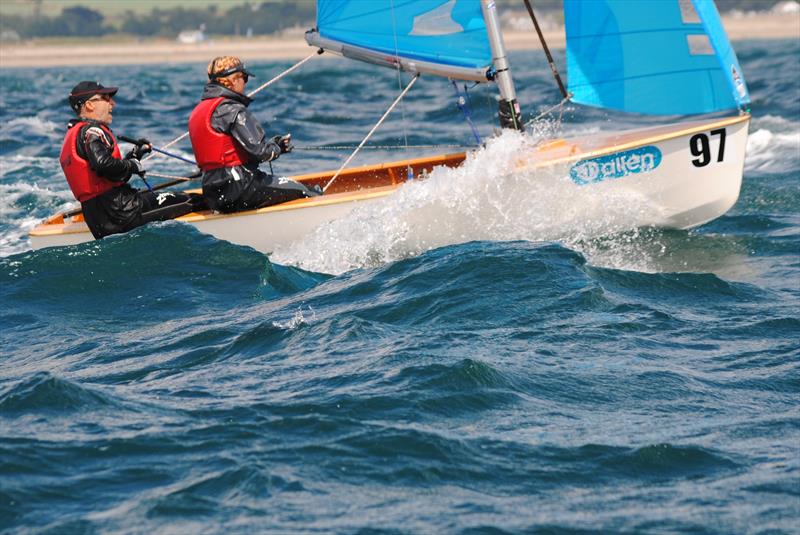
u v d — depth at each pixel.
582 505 12.88
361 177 31.59
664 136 27.23
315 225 27.06
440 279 23.12
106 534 12.16
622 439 14.77
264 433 14.91
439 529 12.24
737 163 27.84
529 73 95.38
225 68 26.61
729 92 28.00
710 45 27.83
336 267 26.89
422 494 13.16
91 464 13.98
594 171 27.17
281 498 12.98
